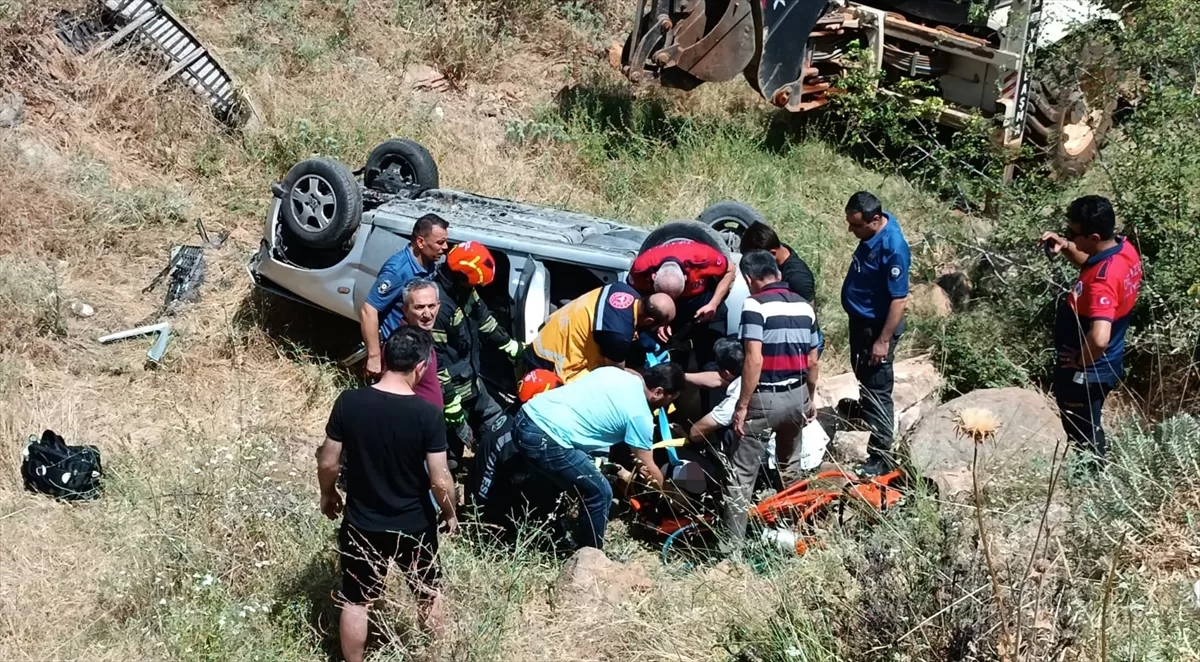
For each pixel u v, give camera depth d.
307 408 6.48
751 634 4.41
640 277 5.75
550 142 9.62
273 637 4.53
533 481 5.20
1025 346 7.44
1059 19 9.17
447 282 5.48
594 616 4.66
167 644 4.34
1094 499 4.94
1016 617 3.88
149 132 8.25
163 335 6.62
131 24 8.56
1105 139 9.03
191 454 5.52
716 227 7.25
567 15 11.55
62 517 5.15
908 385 6.93
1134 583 4.34
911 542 4.33
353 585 4.28
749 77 9.91
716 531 5.25
